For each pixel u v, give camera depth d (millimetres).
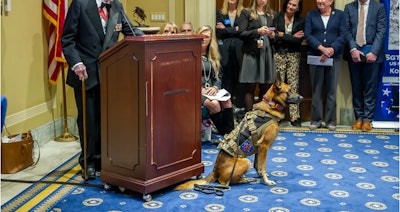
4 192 4469
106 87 4289
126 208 4039
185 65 4309
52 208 4055
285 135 6414
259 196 4277
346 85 6980
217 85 6125
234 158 4461
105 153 4402
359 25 6586
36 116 6020
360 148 5805
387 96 6898
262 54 6582
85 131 4621
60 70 6406
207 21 7125
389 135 6402
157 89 4102
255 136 4457
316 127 6793
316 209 4000
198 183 4500
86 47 4629
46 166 5270
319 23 6598
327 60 6559
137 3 7340
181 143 4391
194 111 4469
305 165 5164
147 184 4117
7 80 5418
